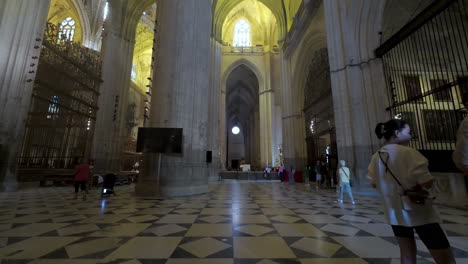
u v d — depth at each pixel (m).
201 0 9.49
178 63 8.16
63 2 24.31
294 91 17.80
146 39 27.78
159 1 9.30
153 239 2.71
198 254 2.22
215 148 18.97
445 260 1.22
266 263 2.01
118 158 14.60
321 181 11.55
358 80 8.70
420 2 8.16
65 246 2.41
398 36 7.36
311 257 2.16
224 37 30.27
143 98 30.11
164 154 7.43
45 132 10.88
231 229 3.22
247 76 35.00
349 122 8.63
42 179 9.68
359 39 8.91
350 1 9.21
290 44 17.67
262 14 29.50
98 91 13.96
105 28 15.33
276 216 4.17
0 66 7.78
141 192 7.26
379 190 1.52
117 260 2.04
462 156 1.69
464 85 6.27
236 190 9.88
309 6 13.73
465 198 5.23
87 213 4.30
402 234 1.42
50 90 10.06
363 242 2.64
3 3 7.98
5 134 7.77
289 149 17.56
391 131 1.59
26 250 2.27
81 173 6.38
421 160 1.33
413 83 9.09
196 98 8.55
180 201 6.08
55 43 10.52
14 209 4.64
